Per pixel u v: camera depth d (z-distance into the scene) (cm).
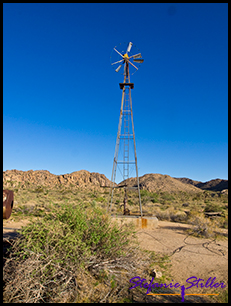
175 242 1076
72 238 554
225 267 755
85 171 14725
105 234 640
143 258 762
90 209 754
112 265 625
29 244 517
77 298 503
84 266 575
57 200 3425
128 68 1647
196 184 18388
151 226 1401
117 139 1612
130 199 4369
